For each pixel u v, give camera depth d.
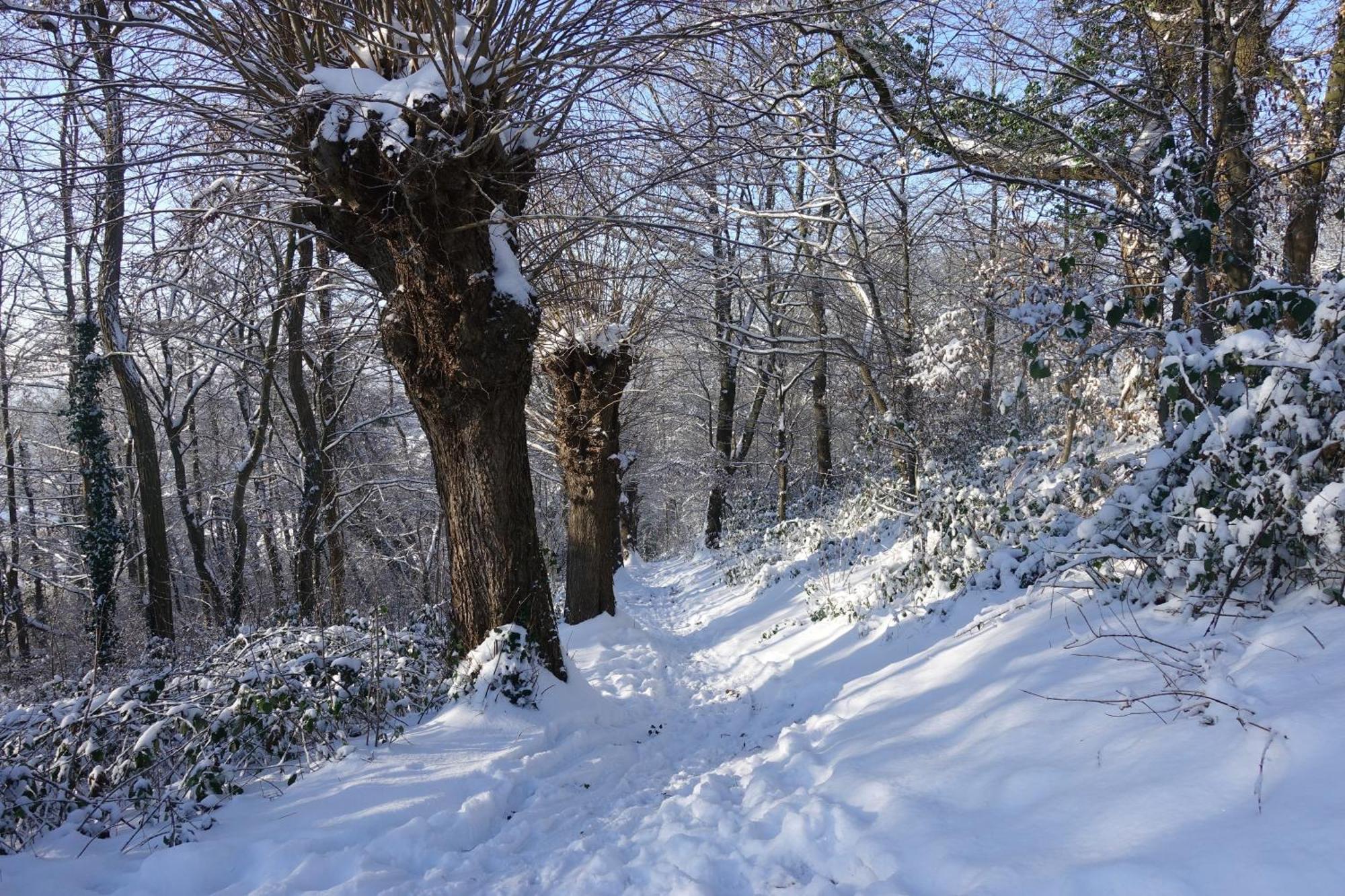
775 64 7.48
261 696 5.26
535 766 5.35
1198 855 2.52
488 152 6.05
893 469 14.71
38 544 21.67
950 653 5.64
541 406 16.20
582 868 3.68
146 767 4.70
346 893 3.45
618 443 12.59
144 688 5.50
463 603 6.77
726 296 11.47
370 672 6.07
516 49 5.91
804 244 9.94
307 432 15.58
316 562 15.91
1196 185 5.44
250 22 5.94
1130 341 5.91
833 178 9.48
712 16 6.31
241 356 13.45
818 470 19.98
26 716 5.34
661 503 31.86
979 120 7.90
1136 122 7.44
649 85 7.05
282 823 4.33
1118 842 2.79
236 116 6.14
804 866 3.40
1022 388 6.54
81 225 6.47
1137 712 3.64
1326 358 4.08
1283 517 4.23
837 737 4.96
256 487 21.08
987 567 7.10
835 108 8.52
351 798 4.64
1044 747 3.70
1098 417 9.37
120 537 16.41
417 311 6.28
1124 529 5.29
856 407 16.50
